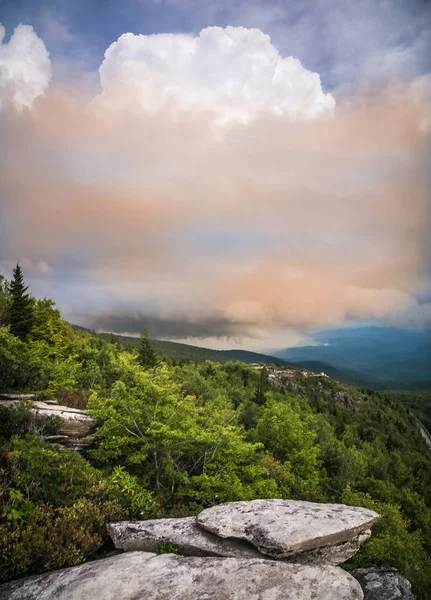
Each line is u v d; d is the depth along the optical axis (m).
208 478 16.50
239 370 151.50
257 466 20.66
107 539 8.93
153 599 6.03
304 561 7.75
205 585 6.42
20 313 39.09
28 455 9.52
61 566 7.36
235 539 8.26
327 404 145.25
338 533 8.06
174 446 18.22
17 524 7.42
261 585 6.42
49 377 23.36
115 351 63.66
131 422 17.95
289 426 38.16
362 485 47.38
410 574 17.45
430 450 132.12
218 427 20.11
